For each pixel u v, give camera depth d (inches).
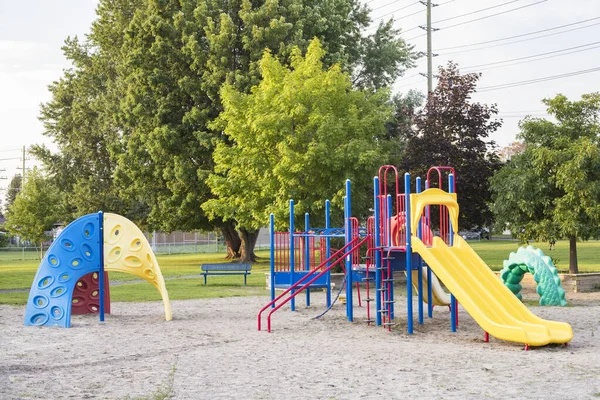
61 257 628.1
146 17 1649.9
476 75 1168.8
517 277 775.1
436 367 387.9
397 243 599.5
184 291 965.8
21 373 379.2
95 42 1994.3
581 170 882.8
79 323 626.8
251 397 312.2
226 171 1311.5
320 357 426.9
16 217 2325.3
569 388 325.4
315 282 753.0
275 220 1109.7
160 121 1582.2
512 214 958.4
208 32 1521.9
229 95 1148.5
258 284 1092.5
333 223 1131.3
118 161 1716.3
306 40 1537.9
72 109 2130.9
